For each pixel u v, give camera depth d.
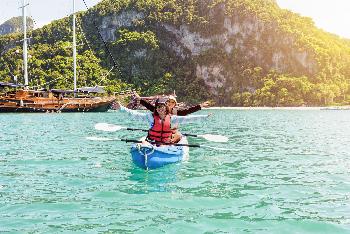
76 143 21.36
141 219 8.14
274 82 148.00
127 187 10.89
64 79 130.25
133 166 14.05
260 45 160.12
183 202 9.41
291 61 155.25
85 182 11.50
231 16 163.12
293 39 156.25
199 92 158.62
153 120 14.27
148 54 164.12
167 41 170.88
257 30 161.25
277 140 24.08
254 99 144.75
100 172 12.98
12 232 7.38
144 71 162.62
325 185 11.24
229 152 18.02
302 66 153.12
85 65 141.75
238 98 148.88
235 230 7.49
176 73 164.62
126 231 7.44
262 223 7.89
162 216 8.33
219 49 164.00
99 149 18.78
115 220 8.07
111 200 9.57
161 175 12.48
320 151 18.64
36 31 170.88
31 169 13.55
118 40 164.88
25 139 23.58
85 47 164.25
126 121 45.12
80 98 68.88
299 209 8.82
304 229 7.55
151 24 172.00
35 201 9.46
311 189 10.73
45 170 13.36
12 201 9.47
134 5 174.00
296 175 12.70
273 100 138.75
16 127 34.09
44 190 10.55
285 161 15.57
